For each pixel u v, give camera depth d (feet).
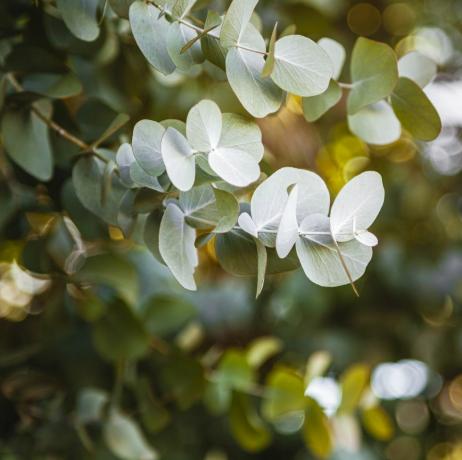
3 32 3.58
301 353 6.63
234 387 4.22
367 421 4.65
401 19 7.73
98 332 3.98
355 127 3.50
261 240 3.00
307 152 6.44
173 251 3.08
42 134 3.61
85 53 3.70
